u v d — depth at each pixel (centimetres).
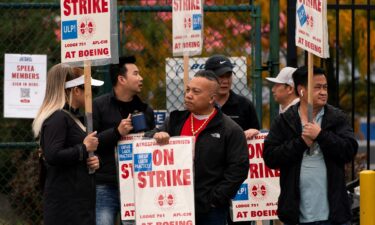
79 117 1251
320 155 1240
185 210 1230
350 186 1530
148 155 1236
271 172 1427
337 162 1240
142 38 1906
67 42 1264
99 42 1260
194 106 1240
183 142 1235
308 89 1231
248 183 1429
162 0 2009
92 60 1259
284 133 1262
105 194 1412
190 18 1398
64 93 1229
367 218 1278
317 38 1265
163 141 1232
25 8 1577
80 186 1215
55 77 1229
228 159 1239
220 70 1448
